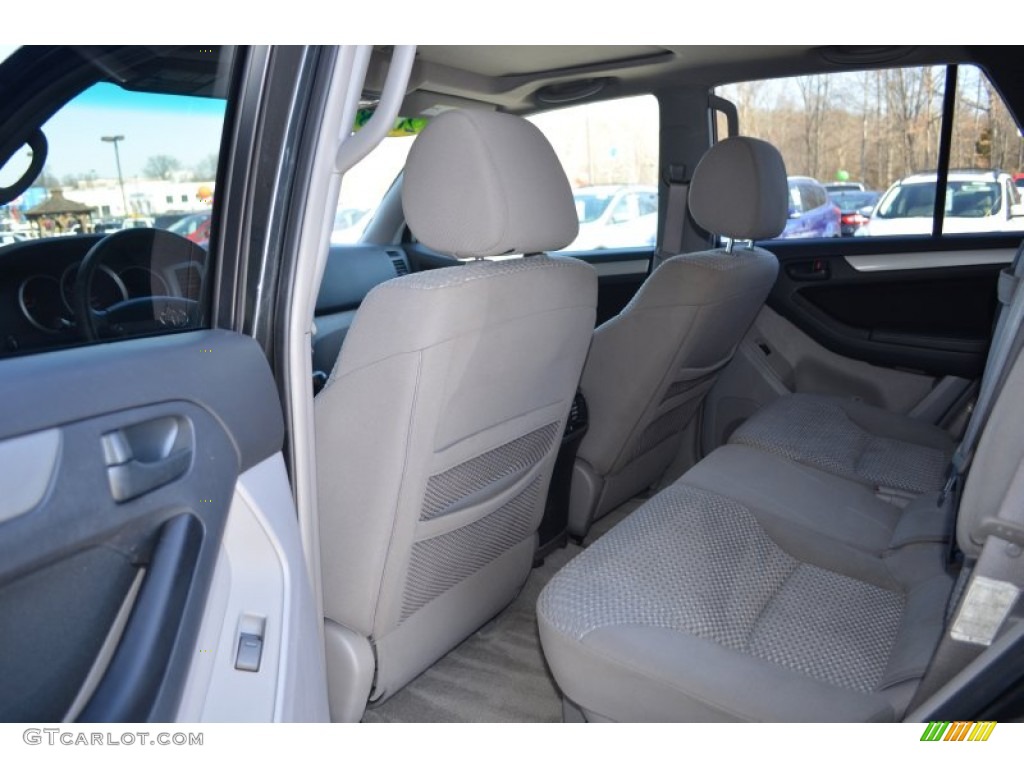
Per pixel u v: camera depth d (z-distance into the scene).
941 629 1.31
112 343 1.03
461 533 1.62
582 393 2.25
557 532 2.29
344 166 1.20
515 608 2.14
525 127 1.43
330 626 1.53
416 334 1.30
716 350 2.40
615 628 1.22
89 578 0.85
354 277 3.06
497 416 1.54
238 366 1.12
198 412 1.02
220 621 1.04
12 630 0.77
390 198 3.31
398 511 1.43
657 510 1.65
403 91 1.15
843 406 2.45
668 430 2.58
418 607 1.61
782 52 2.42
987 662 1.01
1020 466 0.94
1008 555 0.97
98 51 1.01
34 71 0.96
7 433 0.78
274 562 1.12
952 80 2.44
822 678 1.30
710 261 2.08
